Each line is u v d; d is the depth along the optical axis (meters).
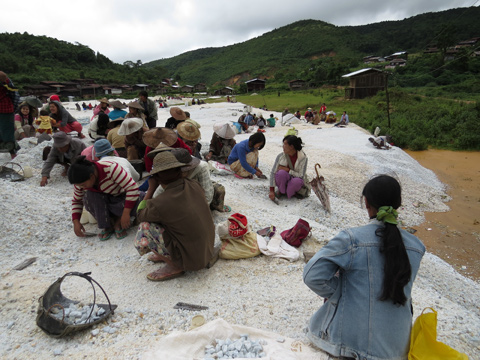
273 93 72.19
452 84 54.12
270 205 7.21
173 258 3.79
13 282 3.82
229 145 9.27
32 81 82.94
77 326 3.00
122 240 4.81
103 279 3.98
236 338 2.93
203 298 3.67
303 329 3.08
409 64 68.25
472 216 9.84
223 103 50.62
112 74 116.50
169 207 3.51
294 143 7.07
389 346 2.31
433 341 2.35
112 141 7.86
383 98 40.31
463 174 14.56
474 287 5.63
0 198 5.40
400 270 2.14
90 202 4.59
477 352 2.90
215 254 4.35
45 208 5.50
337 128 21.39
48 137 10.20
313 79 80.44
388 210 2.25
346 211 7.88
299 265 4.36
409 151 19.75
